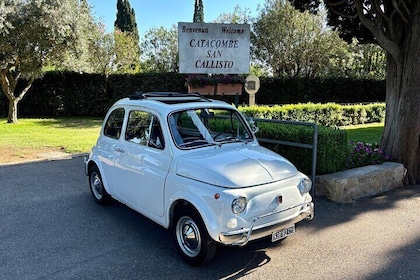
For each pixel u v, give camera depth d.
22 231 4.35
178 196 3.49
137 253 3.78
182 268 3.48
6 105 18.06
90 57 18.77
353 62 23.31
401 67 6.38
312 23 20.50
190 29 6.38
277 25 20.92
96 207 5.19
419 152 6.43
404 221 4.60
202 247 3.35
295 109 12.61
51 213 4.95
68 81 18.44
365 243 3.98
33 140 10.95
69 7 12.97
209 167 3.41
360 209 5.04
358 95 20.69
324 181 5.35
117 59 20.03
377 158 6.30
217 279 3.28
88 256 3.71
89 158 5.26
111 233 4.29
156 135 3.96
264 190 3.33
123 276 3.33
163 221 3.80
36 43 12.94
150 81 18.33
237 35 6.63
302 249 3.84
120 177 4.48
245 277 3.30
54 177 6.88
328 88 20.06
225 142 4.12
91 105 18.84
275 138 5.85
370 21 6.30
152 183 3.88
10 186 6.28
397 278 3.27
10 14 11.64
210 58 6.56
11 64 13.66
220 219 3.15
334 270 3.41
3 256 3.72
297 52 21.30
